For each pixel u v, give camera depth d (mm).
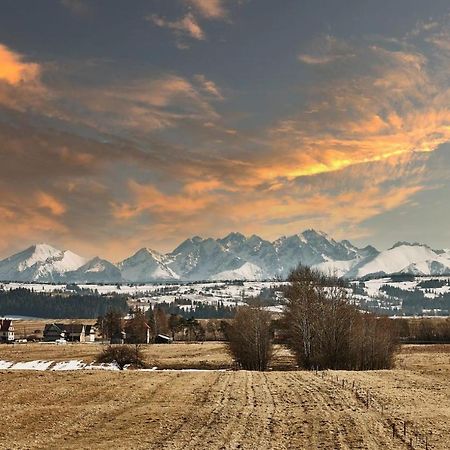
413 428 27938
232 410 34156
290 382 50219
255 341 83375
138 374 58844
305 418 30969
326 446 24172
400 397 39156
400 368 74188
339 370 70188
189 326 198375
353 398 38812
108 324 186625
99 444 25328
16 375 57312
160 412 33938
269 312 89688
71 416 33031
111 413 33906
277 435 26578
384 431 27281
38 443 25734
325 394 41125
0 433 28219
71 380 52531
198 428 28656
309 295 79438
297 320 79938
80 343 176250
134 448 24312
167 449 23984
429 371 63344
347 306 78625
